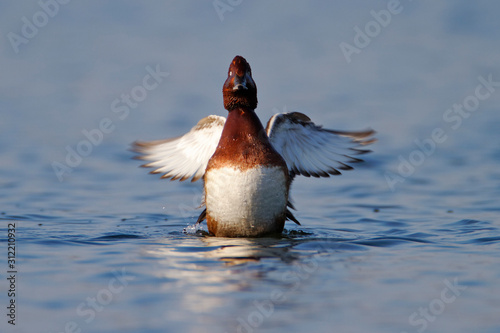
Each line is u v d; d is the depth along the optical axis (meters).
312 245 10.04
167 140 11.79
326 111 27.77
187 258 9.25
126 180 17.62
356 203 14.77
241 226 10.34
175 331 6.66
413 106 28.94
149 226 12.18
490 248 9.98
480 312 7.19
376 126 24.91
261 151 10.15
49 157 20.28
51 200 14.95
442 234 11.20
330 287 7.97
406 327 6.79
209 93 33.38
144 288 7.94
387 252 9.71
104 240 10.62
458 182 16.83
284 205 10.44
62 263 9.07
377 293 7.78
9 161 19.53
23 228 11.73
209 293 7.74
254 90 10.41
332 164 11.30
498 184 16.36
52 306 7.42
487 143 22.00
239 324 6.82
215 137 11.26
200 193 16.08
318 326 6.79
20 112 28.30
